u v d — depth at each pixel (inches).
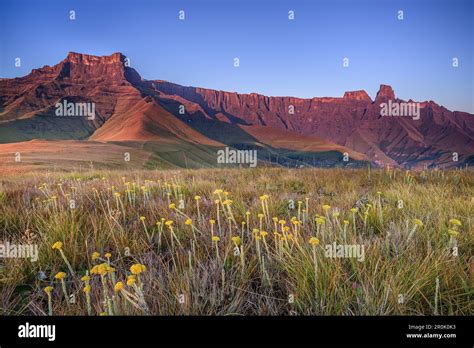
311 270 98.1
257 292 99.3
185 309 84.1
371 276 95.7
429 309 87.7
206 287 97.7
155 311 86.0
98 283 102.7
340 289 88.0
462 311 84.2
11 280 104.7
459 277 95.1
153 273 104.3
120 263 117.0
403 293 87.9
